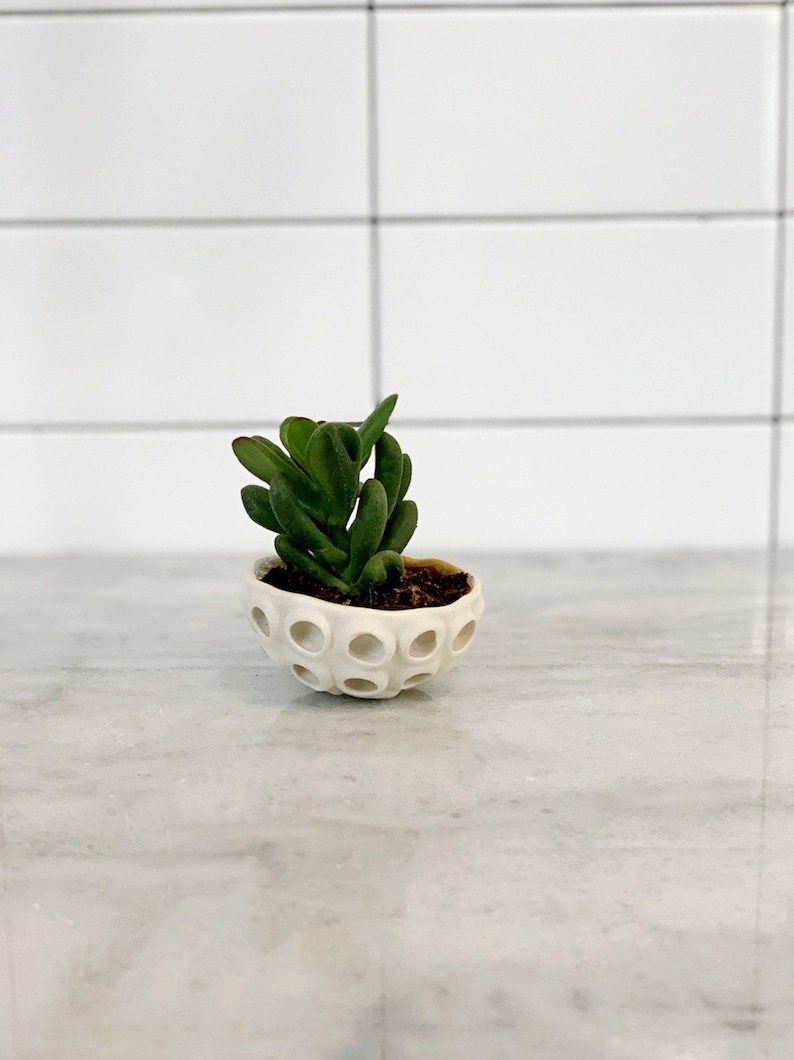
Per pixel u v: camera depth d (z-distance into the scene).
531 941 0.32
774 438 0.64
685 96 0.62
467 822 0.40
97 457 0.64
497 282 0.63
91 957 0.32
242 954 0.32
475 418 0.64
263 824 0.40
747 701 0.48
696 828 0.40
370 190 0.62
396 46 0.62
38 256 0.62
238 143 0.62
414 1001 0.30
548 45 0.62
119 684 0.49
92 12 0.61
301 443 0.46
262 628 0.47
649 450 0.64
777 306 0.63
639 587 0.59
